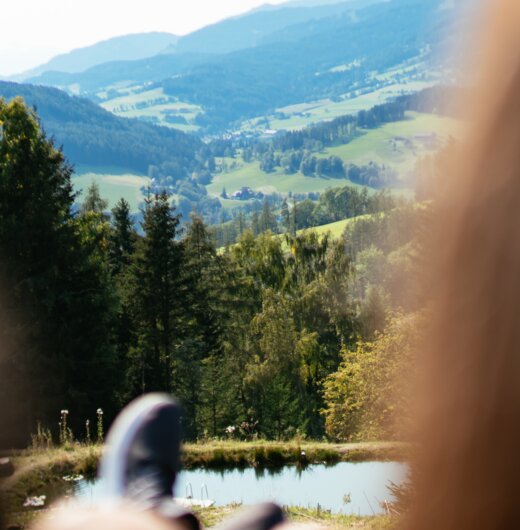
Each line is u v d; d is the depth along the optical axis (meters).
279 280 51.44
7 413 32.75
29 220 34.00
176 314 47.03
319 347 46.34
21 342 32.91
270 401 44.59
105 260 39.50
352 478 12.51
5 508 9.69
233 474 13.69
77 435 33.44
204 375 46.84
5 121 35.38
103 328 35.62
